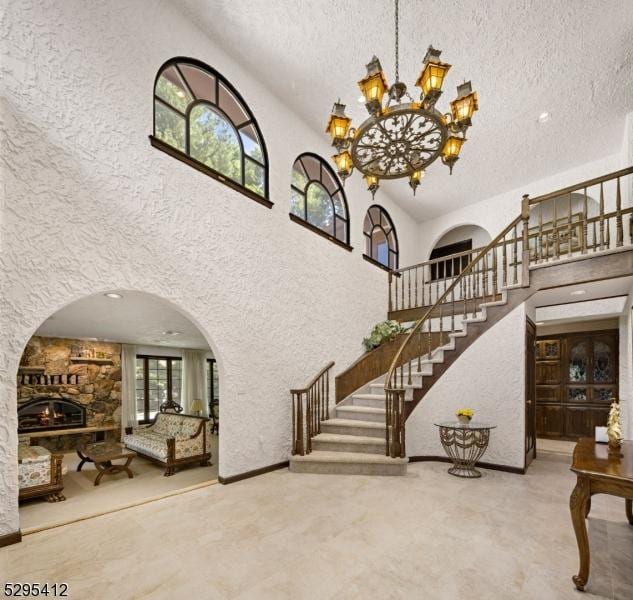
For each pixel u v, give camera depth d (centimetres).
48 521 307
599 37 379
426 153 306
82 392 700
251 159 462
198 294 370
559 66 418
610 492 200
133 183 322
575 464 220
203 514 303
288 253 489
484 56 409
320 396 514
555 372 701
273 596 195
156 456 496
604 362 654
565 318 598
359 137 260
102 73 308
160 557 233
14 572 215
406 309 691
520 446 449
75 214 283
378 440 445
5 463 245
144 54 342
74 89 289
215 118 424
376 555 237
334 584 206
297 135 528
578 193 627
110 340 739
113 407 742
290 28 390
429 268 770
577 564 230
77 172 286
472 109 254
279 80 468
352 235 628
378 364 619
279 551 242
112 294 358
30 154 261
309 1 357
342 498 340
